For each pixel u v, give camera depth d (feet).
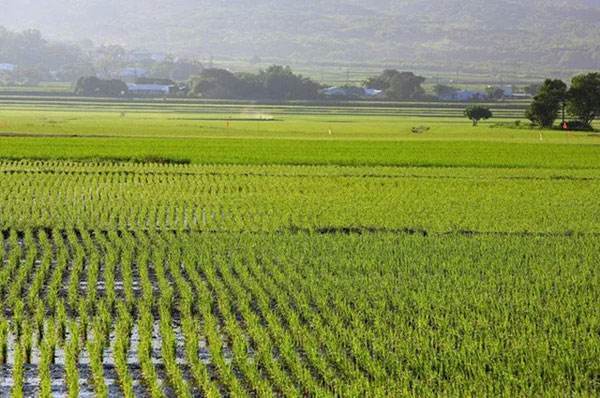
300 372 168.35
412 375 169.89
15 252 267.39
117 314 214.28
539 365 170.19
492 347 179.52
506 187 461.37
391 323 202.28
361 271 252.21
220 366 173.99
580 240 304.71
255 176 497.46
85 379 173.99
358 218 344.69
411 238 301.63
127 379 165.17
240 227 323.16
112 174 495.41
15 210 349.20
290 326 200.44
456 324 198.70
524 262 267.59
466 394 156.97
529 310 210.18
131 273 243.81
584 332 193.98
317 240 294.87
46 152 615.57
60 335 195.62
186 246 281.95
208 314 203.82
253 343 193.67
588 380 167.43
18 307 208.33
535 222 342.85
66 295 231.91
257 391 163.94
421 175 519.60
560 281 243.60
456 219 345.72
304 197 405.59
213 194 411.75
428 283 235.61
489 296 224.33
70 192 412.36
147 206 369.71
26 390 169.07
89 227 315.58
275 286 229.86
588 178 515.91
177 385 165.78
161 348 186.91
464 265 258.37
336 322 198.29
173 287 240.32
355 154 654.94
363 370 174.19
